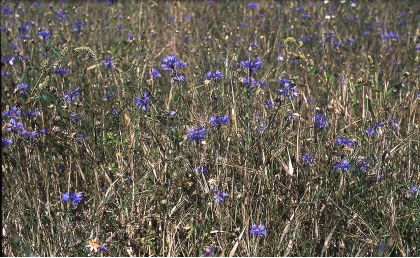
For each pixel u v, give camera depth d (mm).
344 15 3480
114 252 1849
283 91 2100
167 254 1861
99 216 1895
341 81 2439
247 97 2119
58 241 1877
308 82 2527
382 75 2609
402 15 3723
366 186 1967
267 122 2084
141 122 2201
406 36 3271
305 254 1861
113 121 2238
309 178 1977
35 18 3363
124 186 1977
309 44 2990
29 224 1936
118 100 2299
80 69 2537
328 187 1947
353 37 3244
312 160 1998
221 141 2025
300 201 1934
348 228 1926
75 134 2111
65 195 1881
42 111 2197
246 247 1844
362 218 1897
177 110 2178
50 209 1946
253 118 2084
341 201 1929
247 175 1937
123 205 1910
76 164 2092
